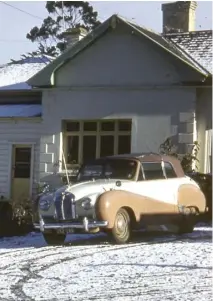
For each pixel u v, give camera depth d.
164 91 20.25
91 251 12.54
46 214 13.58
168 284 8.91
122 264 10.66
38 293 8.47
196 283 8.94
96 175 14.52
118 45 20.91
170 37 22.91
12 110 23.31
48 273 10.05
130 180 14.00
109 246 13.23
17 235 17.45
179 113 20.03
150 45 20.36
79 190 13.43
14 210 17.69
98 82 21.12
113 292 8.41
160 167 14.68
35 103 24.36
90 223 13.05
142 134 20.44
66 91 21.56
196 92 19.98
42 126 21.95
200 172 19.88
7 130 22.56
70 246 13.63
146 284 8.93
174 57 20.02
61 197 13.38
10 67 27.44
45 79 21.58
